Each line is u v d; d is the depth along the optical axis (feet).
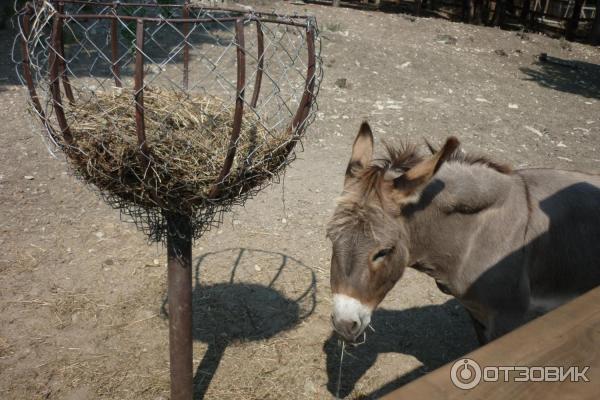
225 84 24.12
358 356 11.03
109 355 10.51
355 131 22.71
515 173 8.90
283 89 24.84
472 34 45.55
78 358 10.36
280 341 11.24
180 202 6.95
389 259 7.27
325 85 27.50
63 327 11.14
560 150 22.89
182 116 7.66
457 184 7.97
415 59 34.81
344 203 7.11
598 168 21.15
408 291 13.39
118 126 6.84
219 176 6.61
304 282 13.23
